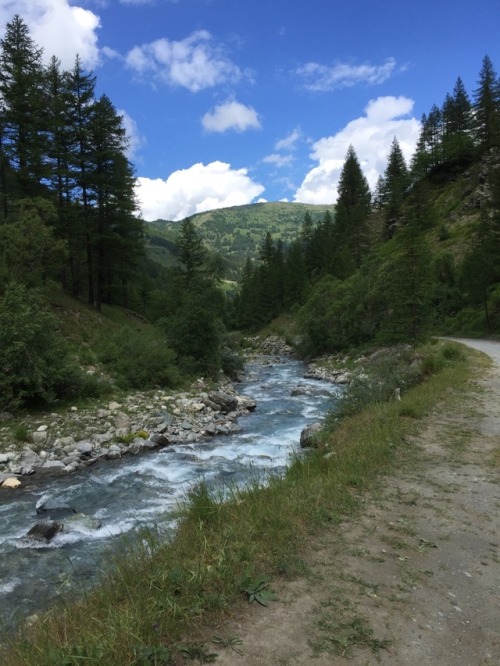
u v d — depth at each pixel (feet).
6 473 36.52
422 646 10.36
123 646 9.61
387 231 281.33
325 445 30.73
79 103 106.73
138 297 199.00
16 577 21.93
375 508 18.88
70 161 104.27
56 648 9.75
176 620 10.73
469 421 33.76
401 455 26.16
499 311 140.26
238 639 10.36
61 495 33.55
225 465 40.60
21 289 51.29
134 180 122.21
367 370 61.46
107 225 116.88
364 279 135.85
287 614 11.39
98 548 25.02
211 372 86.53
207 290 91.50
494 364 63.72
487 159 252.83
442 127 343.46
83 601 12.82
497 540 16.28
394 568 14.03
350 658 9.83
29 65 92.79
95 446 43.78
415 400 38.60
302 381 103.86
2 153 86.94
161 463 41.24
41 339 51.29
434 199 282.15
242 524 16.17
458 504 19.45
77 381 54.65
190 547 14.93
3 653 10.66
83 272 118.11
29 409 49.19
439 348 79.36
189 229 146.92
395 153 338.34
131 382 66.08
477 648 10.38
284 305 270.87
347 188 333.42
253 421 59.88
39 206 72.54
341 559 14.49
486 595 12.70
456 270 181.27
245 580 12.53
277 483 21.59
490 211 177.47
